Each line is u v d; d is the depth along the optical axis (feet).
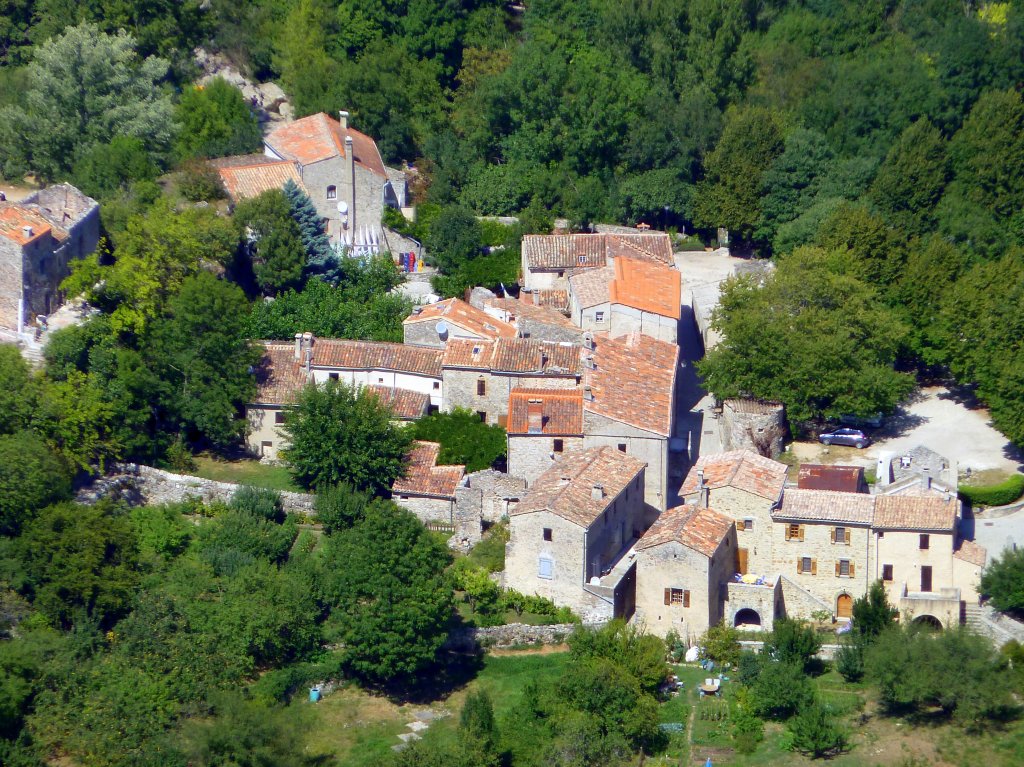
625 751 631.56
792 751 643.45
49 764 629.92
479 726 630.33
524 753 631.15
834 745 643.86
